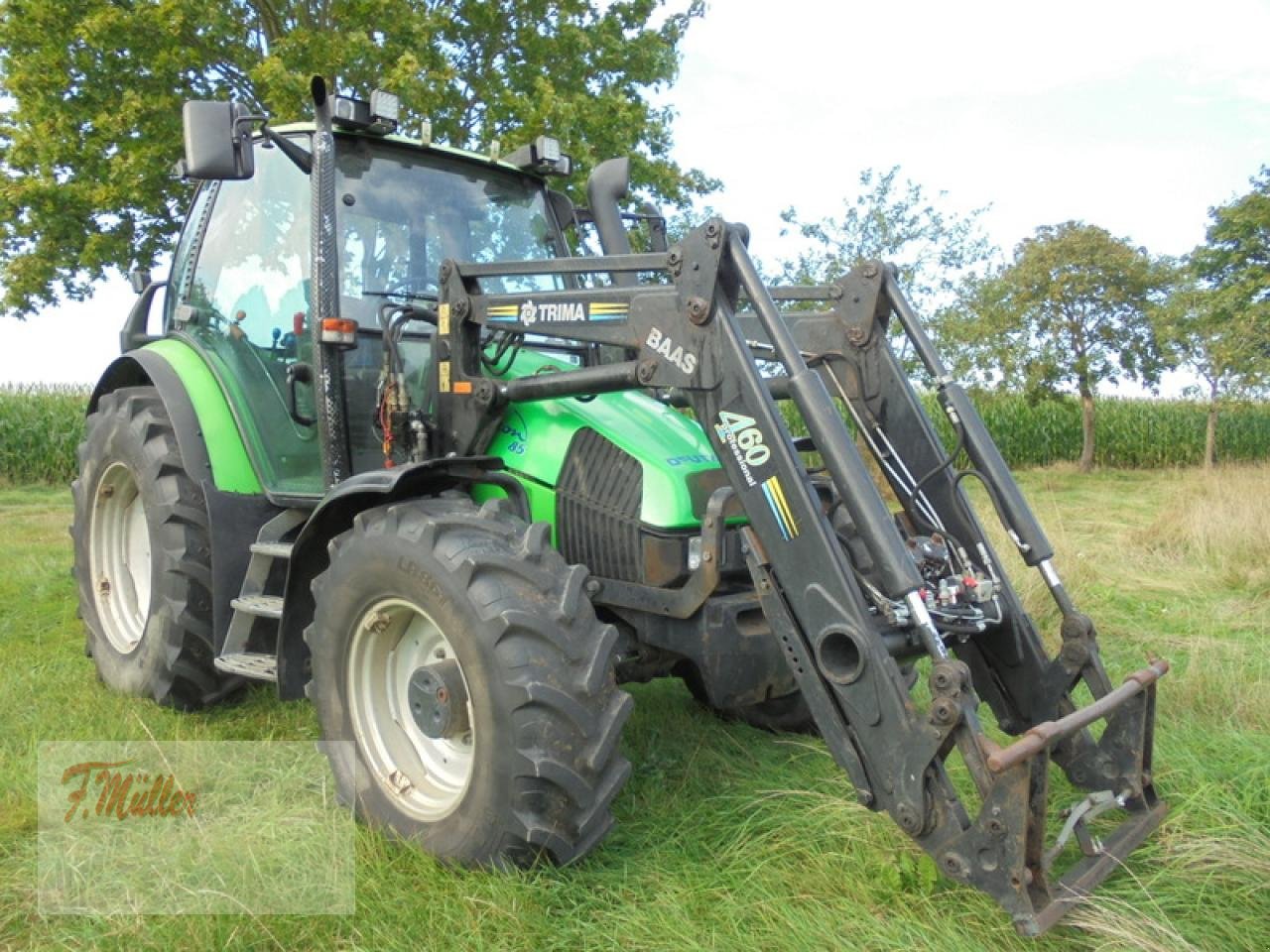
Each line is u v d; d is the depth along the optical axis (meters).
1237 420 19.89
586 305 3.13
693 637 3.09
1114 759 2.91
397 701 3.15
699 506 3.20
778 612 2.74
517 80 11.83
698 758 3.63
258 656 3.73
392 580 2.92
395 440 3.56
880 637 2.59
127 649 4.41
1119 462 20.05
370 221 3.86
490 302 3.39
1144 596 6.38
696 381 2.88
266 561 3.82
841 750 2.63
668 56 12.74
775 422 2.73
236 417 4.03
